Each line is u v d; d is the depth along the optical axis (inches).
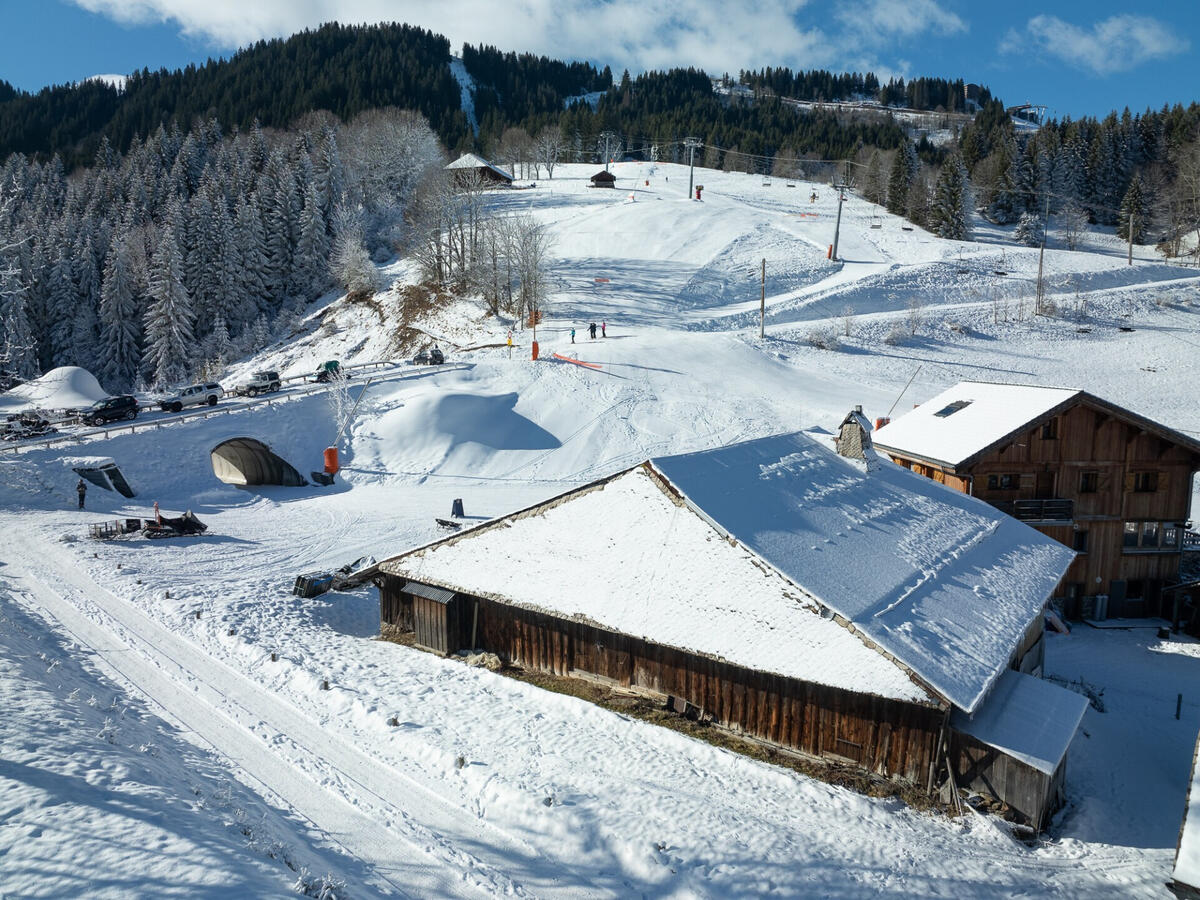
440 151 5659.5
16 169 5482.3
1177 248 4414.4
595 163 7229.3
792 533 777.6
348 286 3922.2
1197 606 1227.9
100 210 4852.4
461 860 540.1
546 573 828.0
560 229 4252.0
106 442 1662.2
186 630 943.0
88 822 450.0
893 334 2920.8
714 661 748.0
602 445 1985.7
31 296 3718.0
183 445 1736.0
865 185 5816.9
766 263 3772.1
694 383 2346.2
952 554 852.0
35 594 1023.0
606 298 3329.2
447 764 652.7
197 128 5797.2
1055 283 3513.8
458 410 2028.8
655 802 606.2
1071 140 5467.5
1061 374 2667.3
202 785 576.1
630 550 794.2
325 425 1994.3
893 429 1435.8
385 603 1015.6
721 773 666.8
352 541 1400.1
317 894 451.8
